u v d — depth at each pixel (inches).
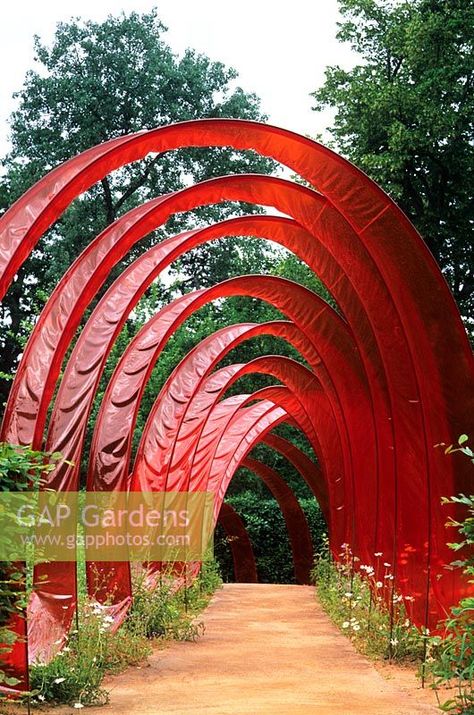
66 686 224.4
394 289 287.1
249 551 867.4
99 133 943.7
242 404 589.6
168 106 964.0
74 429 298.8
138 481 434.0
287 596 571.2
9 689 209.5
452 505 280.2
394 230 279.6
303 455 738.8
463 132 643.5
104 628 277.9
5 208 933.8
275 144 285.0
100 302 342.0
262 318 910.4
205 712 214.2
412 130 621.9
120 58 946.7
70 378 314.7
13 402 262.4
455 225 656.4
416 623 300.8
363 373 444.8
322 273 387.9
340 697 235.6
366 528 438.0
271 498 1006.4
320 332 455.2
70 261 909.2
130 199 978.1
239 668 286.0
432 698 232.2
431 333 281.9
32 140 960.9
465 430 278.1
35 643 264.1
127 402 372.8
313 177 287.4
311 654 318.3
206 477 576.1
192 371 469.7
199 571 550.3
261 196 336.5
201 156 982.4
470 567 208.4
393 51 657.6
